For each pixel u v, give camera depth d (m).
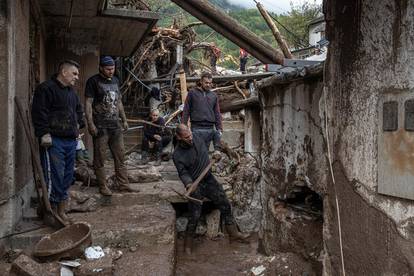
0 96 4.02
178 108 11.12
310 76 3.57
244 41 3.64
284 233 4.37
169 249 4.63
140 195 5.92
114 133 5.69
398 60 2.37
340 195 2.99
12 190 4.11
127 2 9.55
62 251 3.82
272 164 4.66
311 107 3.68
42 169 4.45
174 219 5.21
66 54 8.37
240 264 5.30
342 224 2.96
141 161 9.09
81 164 7.18
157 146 9.05
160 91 12.47
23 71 4.92
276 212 4.58
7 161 4.06
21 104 4.34
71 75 4.40
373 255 2.63
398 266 2.41
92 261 3.88
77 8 7.08
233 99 11.44
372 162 2.62
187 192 5.57
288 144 4.22
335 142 3.03
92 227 4.70
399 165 2.37
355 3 2.75
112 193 5.88
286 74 3.92
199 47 16.20
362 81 2.70
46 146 4.30
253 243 6.20
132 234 4.64
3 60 4.03
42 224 4.54
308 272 3.87
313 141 3.66
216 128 6.63
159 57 14.10
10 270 3.56
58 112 4.38
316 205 4.05
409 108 2.28
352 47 2.80
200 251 5.93
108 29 8.48
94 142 5.55
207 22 3.57
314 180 3.64
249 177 6.84
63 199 4.56
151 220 5.03
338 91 2.98
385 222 2.52
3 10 4.02
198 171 5.84
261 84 4.70
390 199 2.47
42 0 6.62
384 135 2.49
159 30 13.46
